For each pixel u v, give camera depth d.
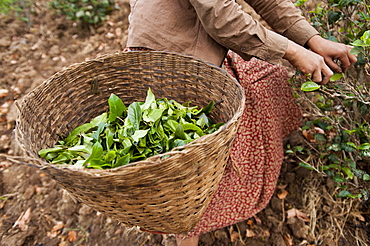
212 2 1.03
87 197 0.92
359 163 1.71
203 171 0.91
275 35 1.14
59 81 1.26
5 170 2.03
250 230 1.65
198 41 1.29
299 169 1.82
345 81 1.41
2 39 3.04
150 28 1.30
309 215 1.66
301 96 1.51
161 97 1.46
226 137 0.90
